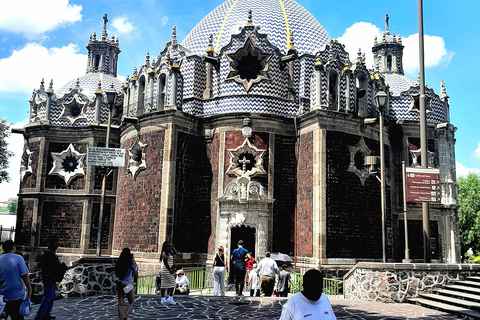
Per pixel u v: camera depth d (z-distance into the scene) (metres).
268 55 29.08
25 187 35.50
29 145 35.91
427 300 15.90
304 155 27.33
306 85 29.23
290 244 27.25
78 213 33.91
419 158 32.91
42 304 12.00
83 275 17.00
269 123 27.91
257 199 26.52
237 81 28.77
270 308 14.52
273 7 33.84
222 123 28.11
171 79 27.72
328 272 24.70
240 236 27.11
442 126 33.66
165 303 15.15
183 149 27.59
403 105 33.84
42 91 37.53
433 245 32.47
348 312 14.12
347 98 27.81
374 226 27.28
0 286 10.31
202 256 27.03
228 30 32.78
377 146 28.89
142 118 28.27
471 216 51.50
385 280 16.56
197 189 28.12
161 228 25.95
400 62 40.50
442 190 33.38
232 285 24.98
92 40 43.72
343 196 26.22
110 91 22.39
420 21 19.31
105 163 21.08
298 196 27.50
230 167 27.22
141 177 27.73
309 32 33.28
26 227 34.38
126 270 11.91
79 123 35.81
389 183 30.77
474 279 16.84
